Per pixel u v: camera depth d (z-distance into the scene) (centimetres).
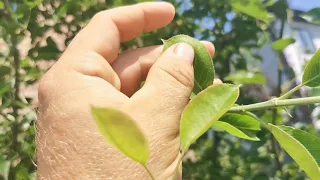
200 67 20
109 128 12
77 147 18
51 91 20
